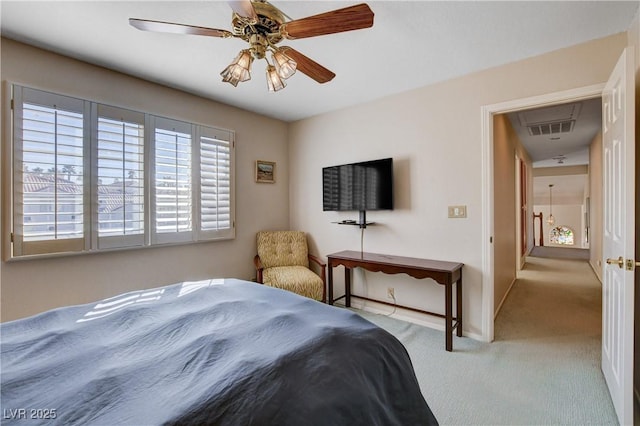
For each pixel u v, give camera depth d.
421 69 2.51
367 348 1.15
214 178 3.18
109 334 1.22
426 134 2.86
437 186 2.80
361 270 3.40
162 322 1.32
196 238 3.01
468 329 2.66
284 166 3.99
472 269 2.63
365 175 3.18
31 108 2.06
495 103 2.47
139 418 0.72
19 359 1.02
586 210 7.93
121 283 2.52
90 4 1.68
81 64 2.31
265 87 2.86
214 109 3.21
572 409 1.69
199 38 2.03
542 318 3.08
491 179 2.54
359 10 1.33
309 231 3.87
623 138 1.55
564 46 2.15
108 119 2.42
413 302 3.02
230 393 0.81
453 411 1.69
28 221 2.04
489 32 1.96
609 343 1.83
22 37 1.99
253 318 1.35
